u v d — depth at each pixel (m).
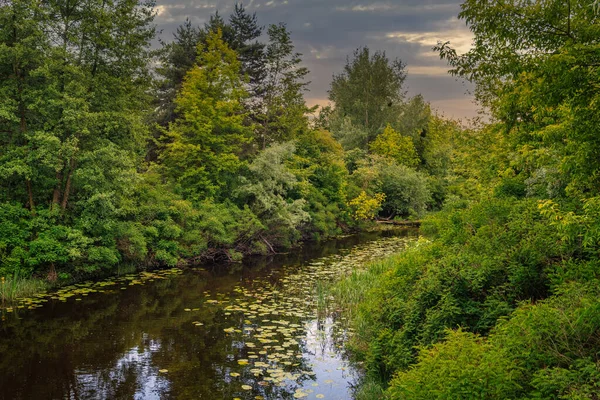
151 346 8.02
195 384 6.49
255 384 6.50
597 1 3.93
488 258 5.91
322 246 21.84
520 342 3.85
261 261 17.45
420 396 3.71
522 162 8.97
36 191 13.03
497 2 5.12
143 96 16.19
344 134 40.62
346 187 30.62
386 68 45.94
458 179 31.34
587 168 4.68
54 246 11.77
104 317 9.77
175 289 12.52
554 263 5.44
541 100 5.19
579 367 3.45
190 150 19.20
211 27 29.22
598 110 4.40
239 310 10.36
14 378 6.65
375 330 6.81
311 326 9.20
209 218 17.03
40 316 9.77
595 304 3.67
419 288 6.27
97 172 12.65
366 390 6.05
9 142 12.67
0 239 11.45
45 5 13.23
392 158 36.44
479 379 3.46
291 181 21.56
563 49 4.81
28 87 12.26
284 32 27.23
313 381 6.62
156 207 15.70
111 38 13.93
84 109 12.38
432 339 5.42
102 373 6.86
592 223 4.12
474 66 6.05
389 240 24.16
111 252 12.89
